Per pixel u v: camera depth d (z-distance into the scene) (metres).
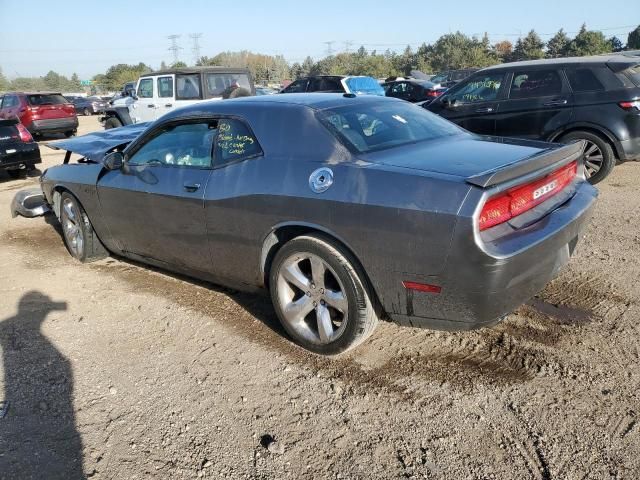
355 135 3.31
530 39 80.75
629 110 6.85
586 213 3.24
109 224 4.70
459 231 2.60
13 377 3.31
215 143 3.77
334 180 3.05
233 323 3.90
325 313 3.29
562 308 3.85
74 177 4.95
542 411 2.78
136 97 13.36
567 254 3.23
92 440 2.74
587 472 2.37
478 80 8.10
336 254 3.08
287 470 2.49
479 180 2.59
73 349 3.64
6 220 7.23
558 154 3.07
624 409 2.75
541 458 2.47
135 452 2.64
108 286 4.70
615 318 3.66
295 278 3.35
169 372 3.31
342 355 3.40
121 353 3.57
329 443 2.65
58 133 19.12
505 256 2.61
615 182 7.56
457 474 2.41
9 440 2.75
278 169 3.33
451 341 3.50
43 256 5.62
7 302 4.43
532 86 7.55
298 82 15.29
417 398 2.95
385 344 3.51
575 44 70.88
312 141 3.29
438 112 8.52
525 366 3.18
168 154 4.11
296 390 3.07
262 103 3.69
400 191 2.80
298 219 3.18
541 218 2.94
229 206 3.53
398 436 2.67
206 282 4.66
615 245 5.04
